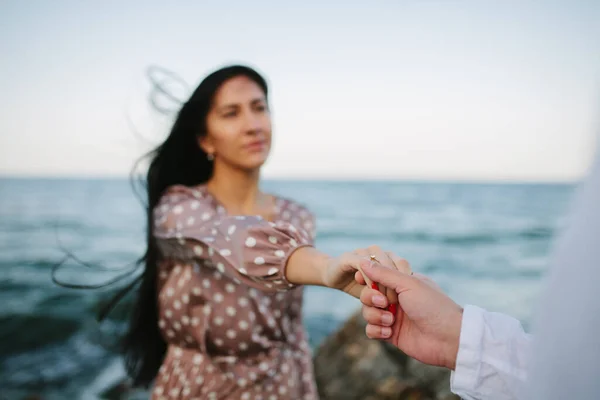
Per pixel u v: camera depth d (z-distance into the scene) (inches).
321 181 2613.2
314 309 440.8
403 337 42.9
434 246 895.7
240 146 87.0
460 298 557.9
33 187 2260.1
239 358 79.0
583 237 22.8
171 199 79.2
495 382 35.6
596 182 22.9
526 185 2164.1
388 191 1971.0
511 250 837.2
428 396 162.4
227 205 91.7
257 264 59.0
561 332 23.1
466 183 2443.4
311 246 58.9
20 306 436.5
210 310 75.7
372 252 50.7
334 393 176.6
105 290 471.8
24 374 270.2
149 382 95.3
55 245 878.4
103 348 296.5
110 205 1525.6
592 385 22.1
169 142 93.3
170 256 78.5
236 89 87.1
